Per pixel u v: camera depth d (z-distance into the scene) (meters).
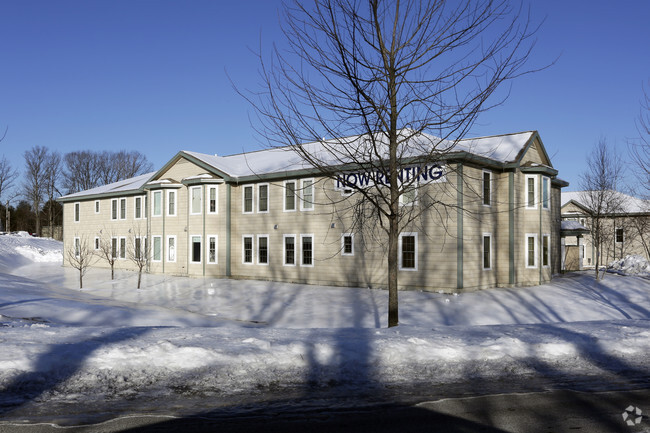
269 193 32.16
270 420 5.99
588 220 45.66
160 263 37.03
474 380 7.77
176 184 36.19
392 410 6.39
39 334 9.38
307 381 7.53
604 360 8.98
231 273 33.53
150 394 6.83
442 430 5.74
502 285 27.19
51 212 84.25
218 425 5.80
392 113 12.21
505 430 5.75
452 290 24.61
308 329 10.96
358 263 27.95
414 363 8.38
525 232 28.02
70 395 6.69
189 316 19.12
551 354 9.16
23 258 53.66
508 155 27.84
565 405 6.66
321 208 29.59
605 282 28.64
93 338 9.09
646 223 41.00
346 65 10.97
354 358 8.36
